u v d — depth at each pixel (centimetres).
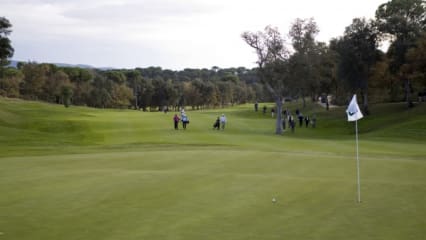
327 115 7962
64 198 1526
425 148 3353
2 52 6850
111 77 17138
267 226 1223
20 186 1712
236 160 2339
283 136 4525
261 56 5250
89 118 7094
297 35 5194
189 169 2072
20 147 3212
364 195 1559
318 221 1268
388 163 2244
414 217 1299
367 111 6812
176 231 1183
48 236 1149
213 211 1366
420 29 6569
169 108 16812
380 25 6444
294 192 1603
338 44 6750
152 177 1869
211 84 15975
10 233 1173
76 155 2636
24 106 9450
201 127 5391
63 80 13962
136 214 1337
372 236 1141
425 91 7588
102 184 1738
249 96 18750
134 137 4272
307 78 5309
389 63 6369
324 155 2584
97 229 1202
